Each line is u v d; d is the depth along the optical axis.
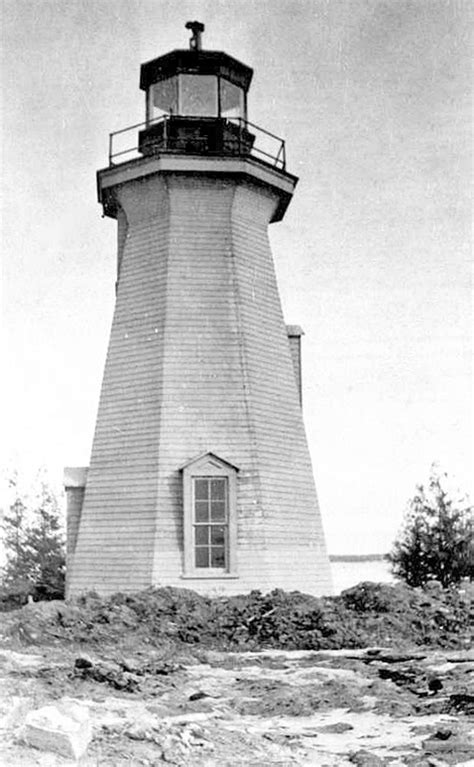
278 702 12.80
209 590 23.42
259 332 25.77
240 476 24.14
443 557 33.94
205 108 27.19
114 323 26.05
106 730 9.45
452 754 9.65
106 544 24.38
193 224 25.70
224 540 23.89
